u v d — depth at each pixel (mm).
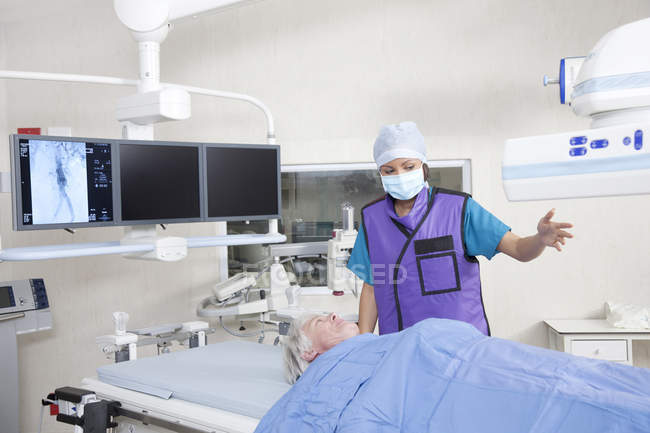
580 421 995
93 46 3225
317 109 3064
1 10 3123
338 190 3105
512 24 2885
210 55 3160
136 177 2283
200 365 1996
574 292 2893
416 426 1164
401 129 1948
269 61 3104
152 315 3201
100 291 3230
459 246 1935
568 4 2838
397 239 1996
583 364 1167
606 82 994
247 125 3129
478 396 1136
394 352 1333
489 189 2920
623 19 2799
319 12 3055
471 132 2932
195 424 1633
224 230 3145
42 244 3209
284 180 3137
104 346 2244
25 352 3266
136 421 1864
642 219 2836
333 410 1306
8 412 2918
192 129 3180
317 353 1730
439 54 2953
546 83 2438
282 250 2578
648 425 937
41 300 3018
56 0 3041
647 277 2840
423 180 1973
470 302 1960
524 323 2924
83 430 1799
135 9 2199
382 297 2043
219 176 2492
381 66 3006
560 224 1424
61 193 2104
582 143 950
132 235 2346
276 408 1450
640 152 903
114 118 3209
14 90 3268
